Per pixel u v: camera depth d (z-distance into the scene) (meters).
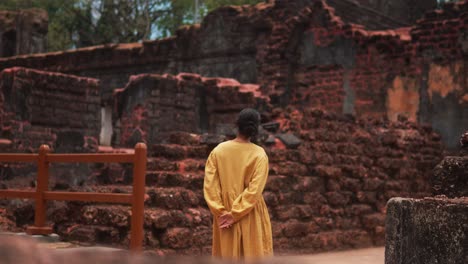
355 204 10.82
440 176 3.82
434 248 3.32
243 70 23.19
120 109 18.88
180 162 8.91
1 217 8.65
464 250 3.17
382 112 18.03
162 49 25.39
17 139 13.40
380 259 8.88
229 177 4.25
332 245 9.95
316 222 9.80
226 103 19.36
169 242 7.49
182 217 7.77
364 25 24.69
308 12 19.72
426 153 13.35
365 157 11.37
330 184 10.29
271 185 9.28
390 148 12.18
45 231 6.96
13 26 31.30
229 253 4.17
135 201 5.97
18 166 12.92
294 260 0.71
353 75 18.75
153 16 46.16
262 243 4.24
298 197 9.70
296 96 19.95
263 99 18.91
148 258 0.66
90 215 7.81
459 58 16.59
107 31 43.88
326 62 19.39
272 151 9.64
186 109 19.05
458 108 16.55
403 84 17.61
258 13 22.20
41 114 13.93
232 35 23.47
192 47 24.61
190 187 8.41
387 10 28.78
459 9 16.73
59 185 9.28
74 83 14.65
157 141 18.11
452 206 3.25
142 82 18.28
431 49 17.08
